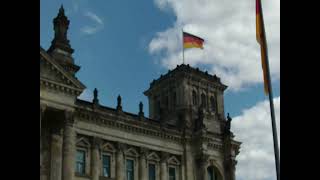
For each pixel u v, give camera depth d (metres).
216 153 98.81
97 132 81.69
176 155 93.69
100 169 80.94
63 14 84.12
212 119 104.12
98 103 82.62
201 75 106.00
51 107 71.75
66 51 81.94
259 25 37.09
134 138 87.06
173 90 105.94
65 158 73.00
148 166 88.75
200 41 99.69
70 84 74.44
